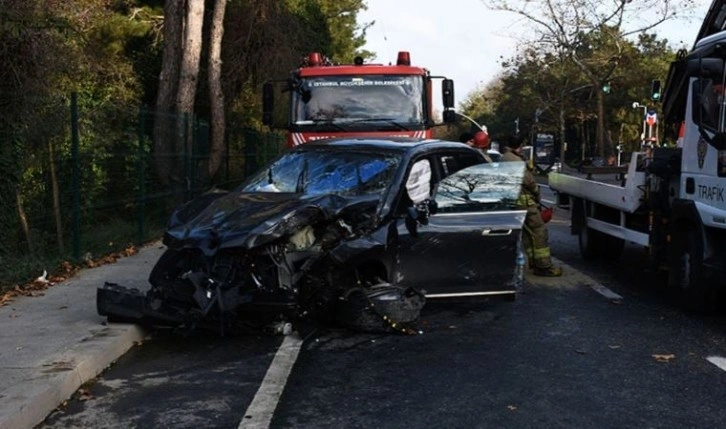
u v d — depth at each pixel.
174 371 6.71
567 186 13.62
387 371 6.69
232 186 21.50
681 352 7.28
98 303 7.64
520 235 8.36
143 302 7.48
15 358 6.43
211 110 20.19
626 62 39.78
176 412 5.69
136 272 10.73
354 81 14.30
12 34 9.96
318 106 14.26
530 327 8.26
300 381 6.43
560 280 11.03
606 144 43.34
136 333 7.60
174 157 15.55
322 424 5.44
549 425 5.41
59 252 11.29
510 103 67.00
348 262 7.38
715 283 8.20
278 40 23.92
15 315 8.05
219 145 20.05
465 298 8.19
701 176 8.44
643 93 51.16
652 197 9.62
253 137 23.09
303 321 8.15
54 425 5.43
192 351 7.32
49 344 6.88
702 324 8.40
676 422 5.47
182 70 18.50
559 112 57.31
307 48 26.48
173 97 18.95
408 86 14.33
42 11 11.21
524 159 11.13
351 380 6.45
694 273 8.58
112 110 12.80
